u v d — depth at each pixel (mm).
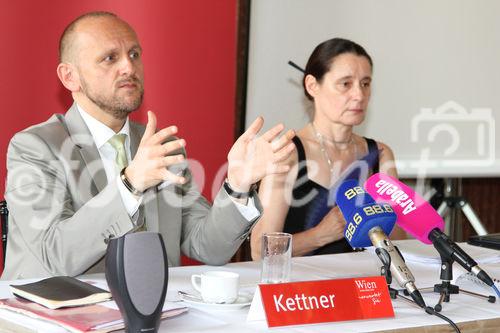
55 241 2244
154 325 1576
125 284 1549
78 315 1669
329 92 3439
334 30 4383
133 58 2684
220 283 1838
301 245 3186
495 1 4797
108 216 2176
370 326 1710
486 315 1829
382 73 4531
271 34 4238
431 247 2748
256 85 4223
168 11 4031
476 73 4777
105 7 3873
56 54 3779
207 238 2451
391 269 1853
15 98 3701
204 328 1662
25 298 1810
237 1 4191
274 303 1693
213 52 4164
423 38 4621
